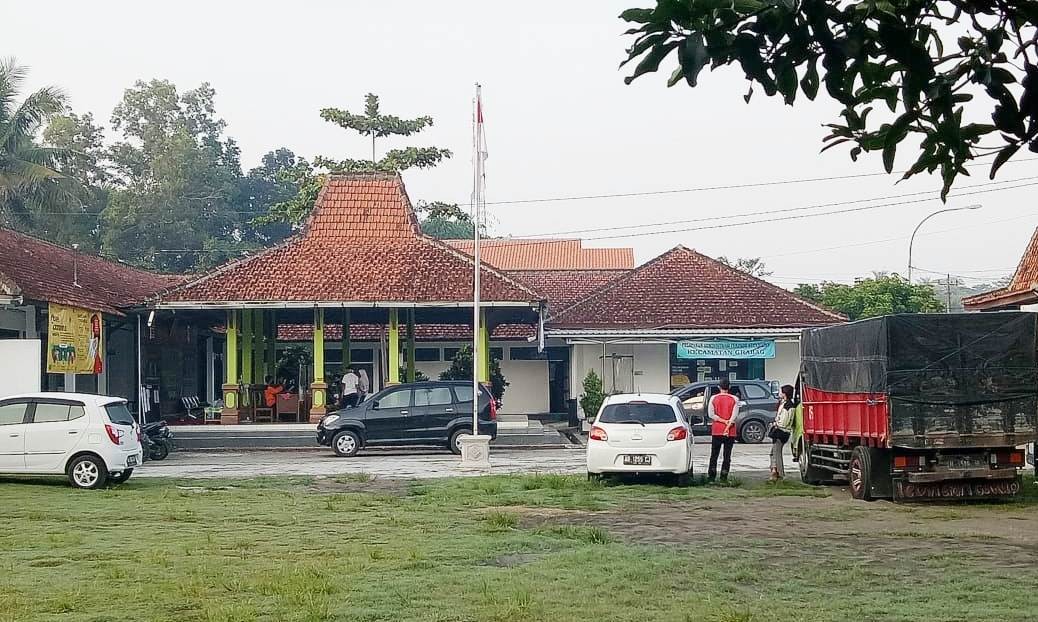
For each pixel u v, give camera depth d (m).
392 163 54.75
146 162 66.69
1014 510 16.73
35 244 34.94
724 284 43.41
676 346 41.75
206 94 73.19
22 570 11.28
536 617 8.95
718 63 4.21
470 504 17.53
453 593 9.94
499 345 46.56
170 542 13.40
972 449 17.38
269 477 22.83
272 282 35.91
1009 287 27.11
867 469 17.97
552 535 13.91
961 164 4.62
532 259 59.19
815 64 4.22
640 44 4.15
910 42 4.20
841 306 54.25
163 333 39.69
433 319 42.25
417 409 30.02
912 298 54.00
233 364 36.06
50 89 43.94
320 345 35.94
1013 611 9.34
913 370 17.17
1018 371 17.31
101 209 64.88
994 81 4.22
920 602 9.76
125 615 9.06
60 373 28.80
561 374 46.69
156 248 64.19
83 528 14.73
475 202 26.94
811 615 9.13
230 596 9.84
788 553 12.59
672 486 20.16
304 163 57.66
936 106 4.42
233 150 75.81
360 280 36.16
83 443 19.89
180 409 40.44
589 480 20.78
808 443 20.83
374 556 12.05
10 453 19.89
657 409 20.44
